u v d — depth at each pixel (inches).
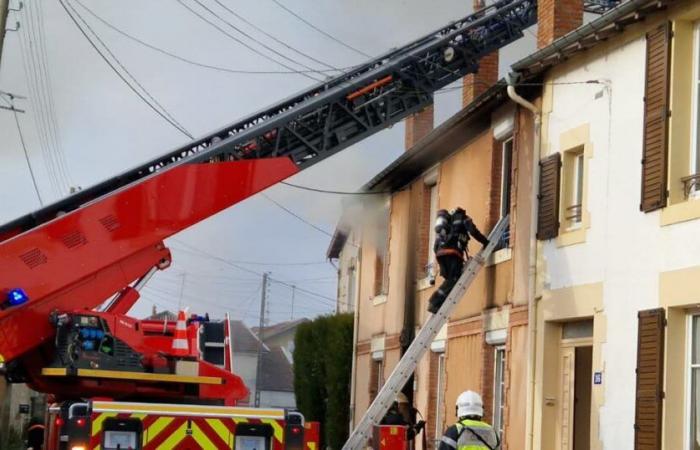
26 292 438.6
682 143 450.3
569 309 517.3
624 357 467.2
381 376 887.1
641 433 442.0
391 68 612.7
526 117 592.1
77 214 455.5
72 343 438.0
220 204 485.1
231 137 538.6
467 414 353.1
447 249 586.6
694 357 434.3
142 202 469.7
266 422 422.9
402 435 490.9
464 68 658.2
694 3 440.8
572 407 521.0
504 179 643.5
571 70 539.8
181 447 412.5
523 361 561.3
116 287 462.6
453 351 690.2
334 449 1006.4
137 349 454.9
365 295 951.0
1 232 470.9
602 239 496.4
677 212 439.2
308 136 580.4
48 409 470.6
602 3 746.8
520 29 681.6
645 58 473.4
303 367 1115.9
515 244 590.6
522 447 551.8
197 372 460.1
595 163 510.9
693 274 424.8
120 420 407.8
